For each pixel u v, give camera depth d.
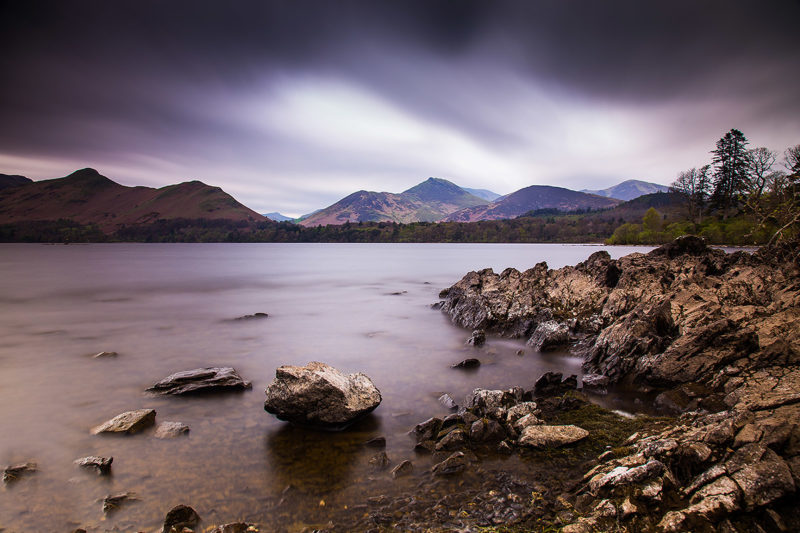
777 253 29.25
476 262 108.56
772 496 6.76
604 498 7.71
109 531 7.73
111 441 11.48
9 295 47.69
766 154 88.25
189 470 9.88
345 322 30.64
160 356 21.31
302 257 147.12
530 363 19.20
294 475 9.60
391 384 16.34
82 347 23.31
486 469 9.59
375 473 9.65
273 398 12.70
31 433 12.09
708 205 131.75
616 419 12.20
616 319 21.09
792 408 9.00
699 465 7.85
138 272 82.06
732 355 14.08
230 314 34.75
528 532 7.21
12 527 7.83
